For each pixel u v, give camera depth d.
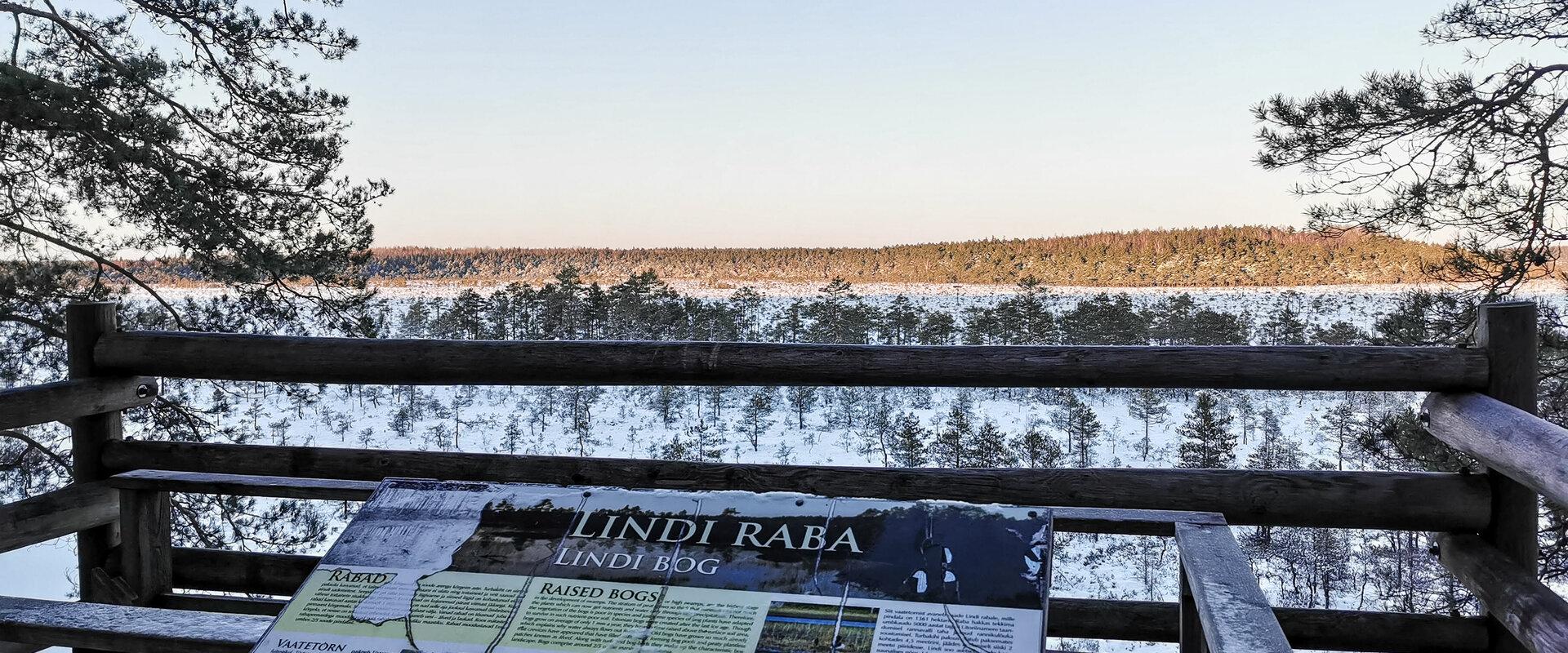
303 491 2.97
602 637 1.58
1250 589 1.72
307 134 10.24
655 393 89.06
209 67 10.23
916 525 1.75
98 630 2.00
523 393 91.25
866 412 77.44
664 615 1.62
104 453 3.22
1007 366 2.74
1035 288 149.00
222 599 3.21
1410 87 8.50
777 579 1.67
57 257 10.01
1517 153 8.59
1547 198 8.34
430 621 1.65
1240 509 2.74
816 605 1.61
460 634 1.62
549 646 1.58
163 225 9.59
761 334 112.62
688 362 2.87
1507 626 2.46
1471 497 2.69
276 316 10.13
